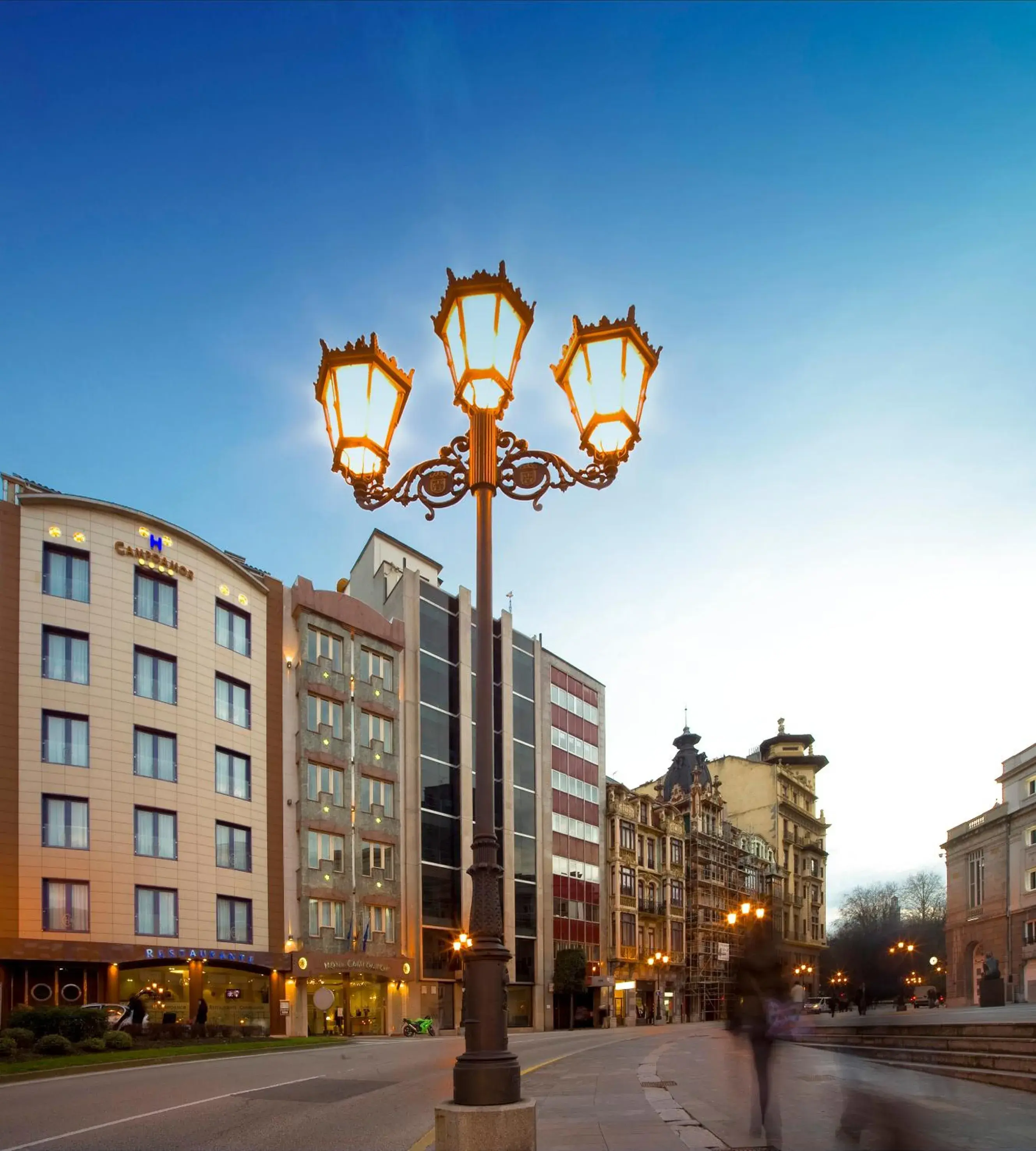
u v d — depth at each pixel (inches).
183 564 1782.7
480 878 313.9
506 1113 288.8
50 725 1547.7
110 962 1528.1
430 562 2741.1
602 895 2987.2
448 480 364.5
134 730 1646.2
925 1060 652.1
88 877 1536.7
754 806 4360.2
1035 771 2620.6
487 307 345.1
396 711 2241.6
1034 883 2596.0
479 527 350.6
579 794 2950.3
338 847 2017.7
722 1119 453.1
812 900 4589.1
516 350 353.4
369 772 2124.8
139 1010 1286.9
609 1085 663.8
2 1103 645.3
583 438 364.2
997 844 2800.2
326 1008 1550.2
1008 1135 367.9
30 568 1565.0
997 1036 609.9
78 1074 901.8
